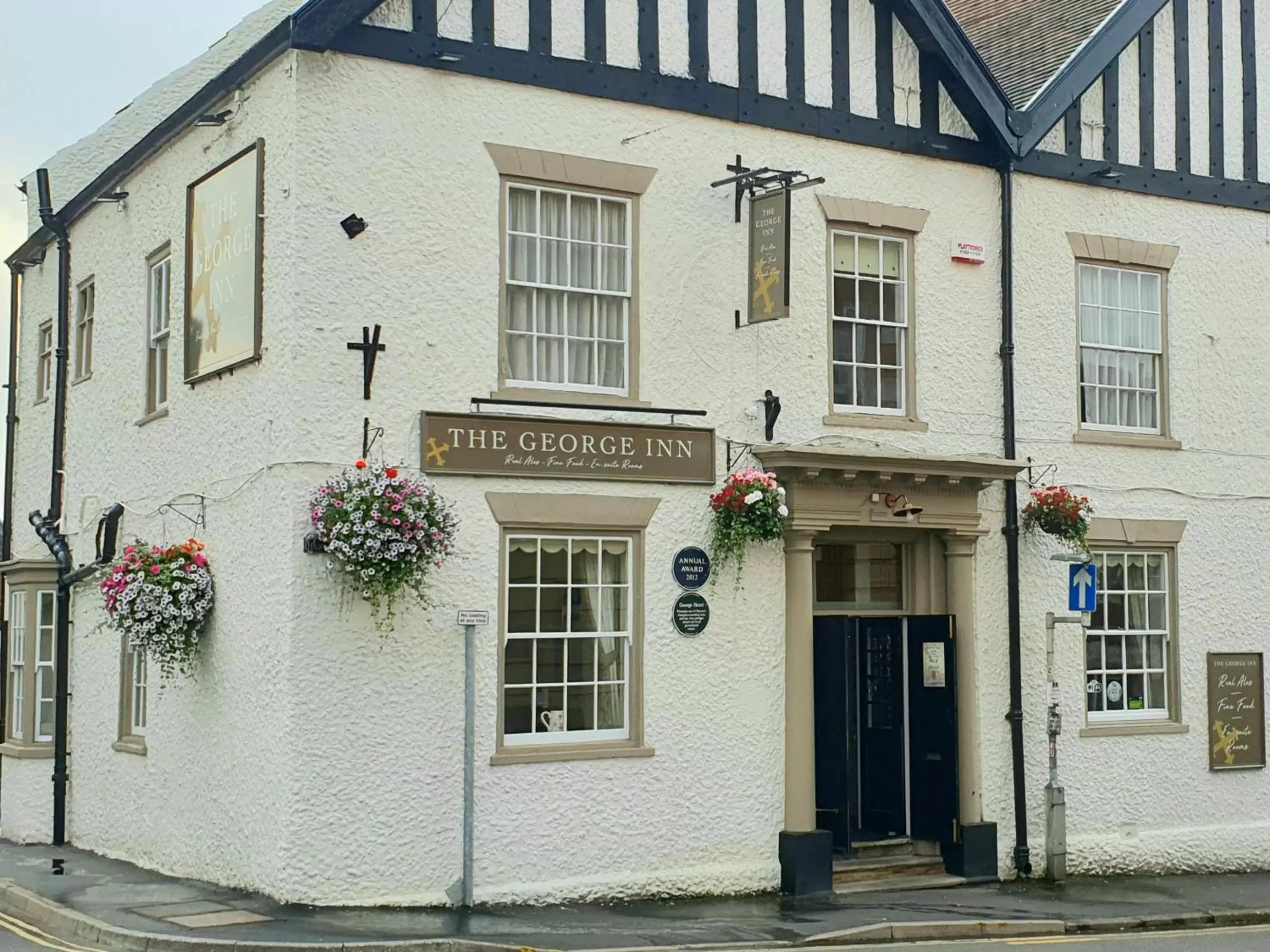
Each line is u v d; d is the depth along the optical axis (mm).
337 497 11633
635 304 13312
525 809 12539
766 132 14078
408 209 12406
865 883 14008
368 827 11922
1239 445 16703
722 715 13461
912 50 14953
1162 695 16062
